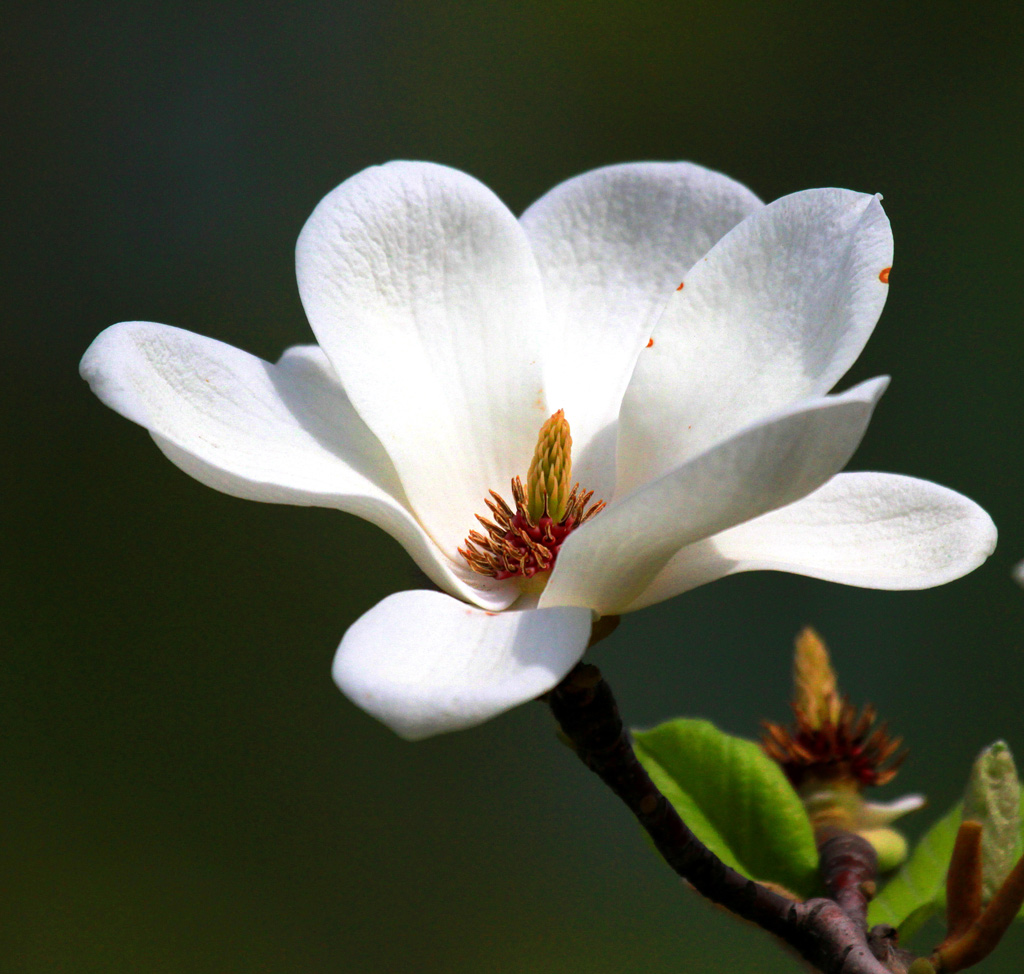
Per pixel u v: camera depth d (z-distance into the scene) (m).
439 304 1.24
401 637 1.19
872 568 1.22
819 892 1.25
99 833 2.01
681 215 1.26
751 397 1.22
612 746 1.21
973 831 1.22
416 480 1.24
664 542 1.20
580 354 1.26
